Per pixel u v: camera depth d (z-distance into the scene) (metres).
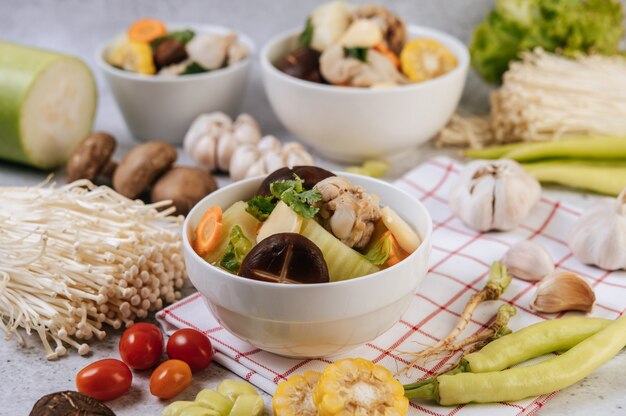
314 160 1.74
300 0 1.97
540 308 1.18
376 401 0.92
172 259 1.24
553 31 1.77
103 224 1.25
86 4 2.05
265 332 1.00
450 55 1.68
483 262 1.32
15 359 1.13
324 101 1.58
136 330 1.09
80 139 1.78
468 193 1.41
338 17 1.69
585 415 1.00
